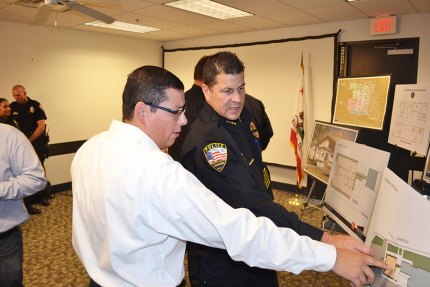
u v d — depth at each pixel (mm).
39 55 4785
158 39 6113
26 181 1473
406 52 3988
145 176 760
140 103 865
